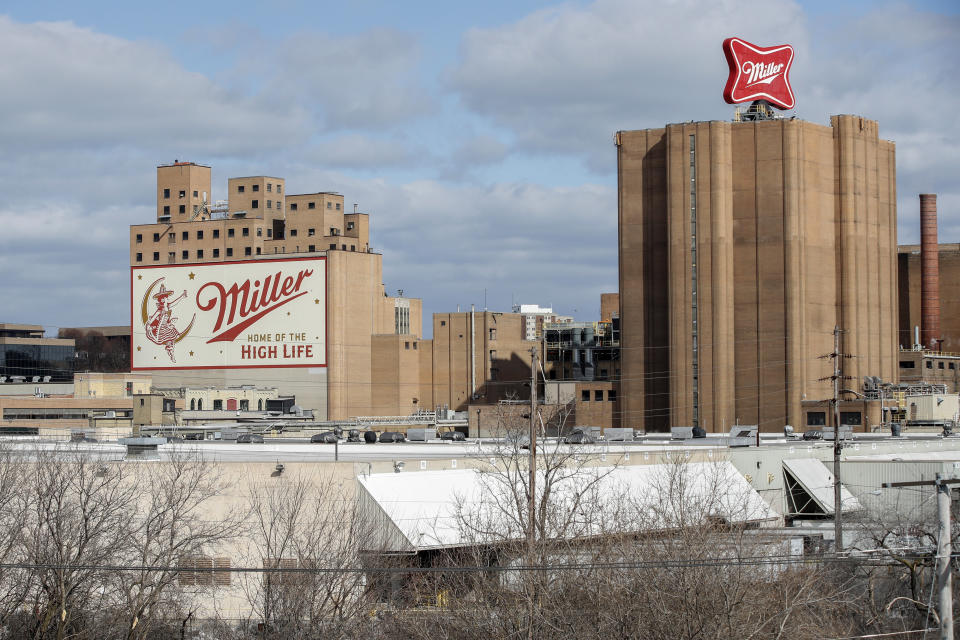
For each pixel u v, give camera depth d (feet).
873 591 213.25
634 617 175.94
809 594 182.70
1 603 212.64
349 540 218.59
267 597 204.95
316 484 254.68
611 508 255.09
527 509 213.05
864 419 636.89
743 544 199.41
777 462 357.61
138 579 226.99
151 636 220.02
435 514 249.34
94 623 214.07
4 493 230.89
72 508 238.48
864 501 351.87
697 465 318.24
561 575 186.60
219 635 225.76
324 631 199.62
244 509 252.21
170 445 364.99
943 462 344.90
